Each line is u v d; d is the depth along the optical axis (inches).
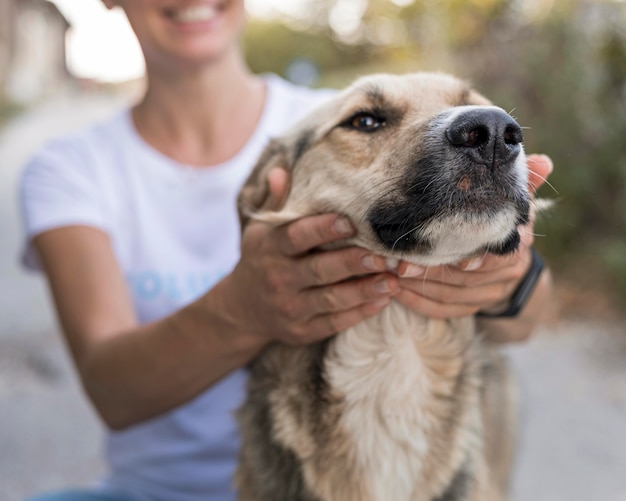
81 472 48.7
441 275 24.6
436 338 26.6
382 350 26.5
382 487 26.4
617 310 69.6
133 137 32.7
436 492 26.6
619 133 75.9
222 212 32.3
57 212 30.5
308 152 28.0
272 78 37.3
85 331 28.6
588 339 65.4
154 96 33.0
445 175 23.7
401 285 25.0
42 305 84.7
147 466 31.1
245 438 27.5
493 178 23.5
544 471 46.3
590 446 48.8
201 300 25.3
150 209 31.9
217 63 33.0
